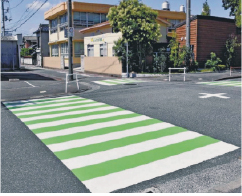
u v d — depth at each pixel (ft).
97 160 14.89
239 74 63.31
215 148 16.39
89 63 82.53
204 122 22.21
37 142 18.07
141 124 22.04
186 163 14.32
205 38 74.84
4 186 12.03
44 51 141.59
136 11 64.23
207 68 73.82
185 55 67.15
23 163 14.56
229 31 79.66
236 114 24.62
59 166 14.15
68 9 55.26
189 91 38.47
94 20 106.52
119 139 18.42
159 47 69.97
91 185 12.11
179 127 20.95
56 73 84.23
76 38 102.47
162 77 58.85
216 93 36.52
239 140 17.74
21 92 41.11
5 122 23.54
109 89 42.75
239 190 11.55
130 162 14.55
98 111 27.32
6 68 98.58
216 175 12.91
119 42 64.85
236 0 68.74
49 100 35.14
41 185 12.12
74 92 41.37
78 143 17.75
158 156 15.30
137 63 65.77
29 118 24.98
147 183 12.23
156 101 31.45
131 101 32.04
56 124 22.63
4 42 97.25
